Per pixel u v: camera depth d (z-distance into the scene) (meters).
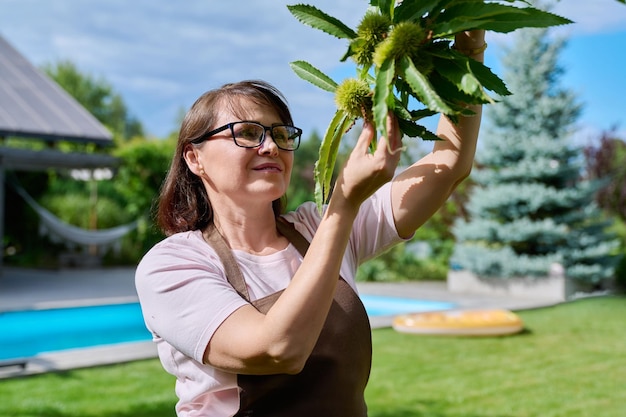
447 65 1.17
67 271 17.45
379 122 1.10
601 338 8.58
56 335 10.33
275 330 1.27
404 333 8.81
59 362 6.52
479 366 6.90
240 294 1.57
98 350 7.15
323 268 1.29
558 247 14.40
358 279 16.77
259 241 1.72
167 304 1.47
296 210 1.88
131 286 14.24
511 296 13.87
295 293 1.28
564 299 13.34
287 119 1.69
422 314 9.34
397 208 1.69
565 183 14.77
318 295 1.27
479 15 1.15
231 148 1.60
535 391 5.90
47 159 14.55
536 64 14.77
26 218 19.11
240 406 1.51
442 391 5.86
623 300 12.95
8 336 10.18
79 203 19.38
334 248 1.30
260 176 1.62
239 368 1.37
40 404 5.13
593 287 14.80
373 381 6.21
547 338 8.57
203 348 1.40
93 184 19.08
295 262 1.69
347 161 1.31
